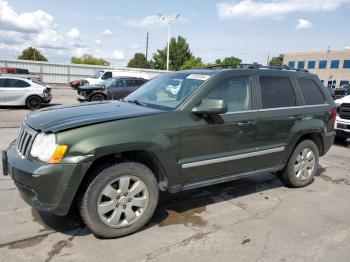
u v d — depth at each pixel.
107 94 16.70
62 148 2.94
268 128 4.41
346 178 5.74
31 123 3.36
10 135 8.44
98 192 3.15
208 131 3.79
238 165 4.20
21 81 15.08
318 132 5.13
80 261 2.93
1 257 2.94
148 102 4.13
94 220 3.16
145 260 2.99
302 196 4.76
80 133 3.02
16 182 3.15
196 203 4.36
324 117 5.23
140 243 3.28
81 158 2.96
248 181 5.36
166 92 4.11
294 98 4.85
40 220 3.66
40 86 15.48
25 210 3.90
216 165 3.95
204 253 3.13
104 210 3.21
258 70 4.48
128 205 3.35
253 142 4.28
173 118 3.54
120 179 3.27
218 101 3.51
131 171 3.31
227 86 4.05
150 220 3.80
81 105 4.03
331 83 68.31
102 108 3.76
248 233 3.56
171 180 3.62
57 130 2.97
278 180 5.47
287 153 4.79
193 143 3.69
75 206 3.61
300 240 3.45
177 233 3.51
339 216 4.09
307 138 5.24
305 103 4.99
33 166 2.99
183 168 3.66
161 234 3.48
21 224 3.56
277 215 4.05
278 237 3.49
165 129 3.46
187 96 3.75
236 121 4.04
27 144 3.21
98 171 3.16
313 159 5.20
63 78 36.72
